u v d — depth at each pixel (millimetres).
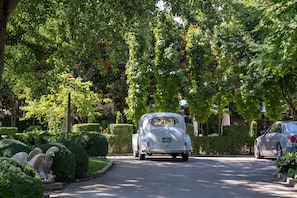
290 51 11258
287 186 11977
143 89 26000
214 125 34344
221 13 13414
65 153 11648
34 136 17328
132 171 15188
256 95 23500
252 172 15258
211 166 17219
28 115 27188
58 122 26984
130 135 24844
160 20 14000
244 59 21812
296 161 13672
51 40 17109
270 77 21500
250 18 13422
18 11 16203
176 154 20203
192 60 25594
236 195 10430
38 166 10859
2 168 6430
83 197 9852
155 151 19047
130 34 15703
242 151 24906
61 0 14461
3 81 21484
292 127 18875
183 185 11938
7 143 11891
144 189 11117
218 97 26250
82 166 12648
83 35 15516
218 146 24609
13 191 6133
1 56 12422
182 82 26234
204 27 13484
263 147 20469
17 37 17078
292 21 10320
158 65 25641
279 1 10344
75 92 24344
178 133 19312
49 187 10852
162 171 15250
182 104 29781
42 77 18297
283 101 24234
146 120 19859
